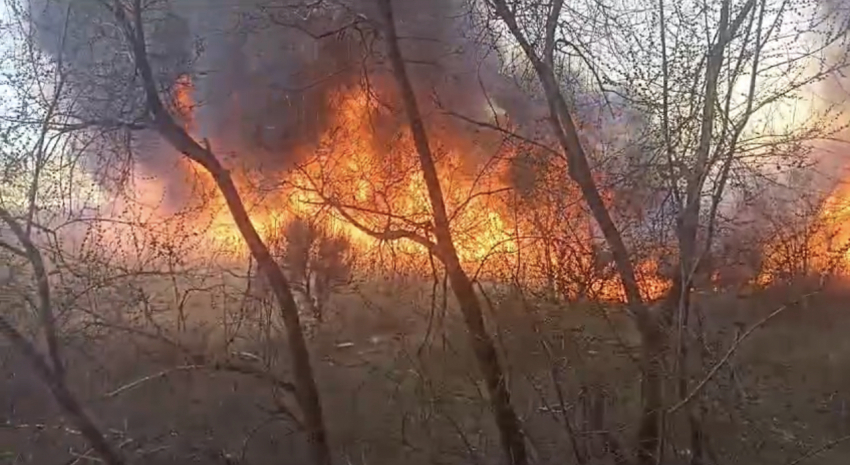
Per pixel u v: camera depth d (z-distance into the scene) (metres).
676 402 8.30
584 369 8.55
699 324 8.48
